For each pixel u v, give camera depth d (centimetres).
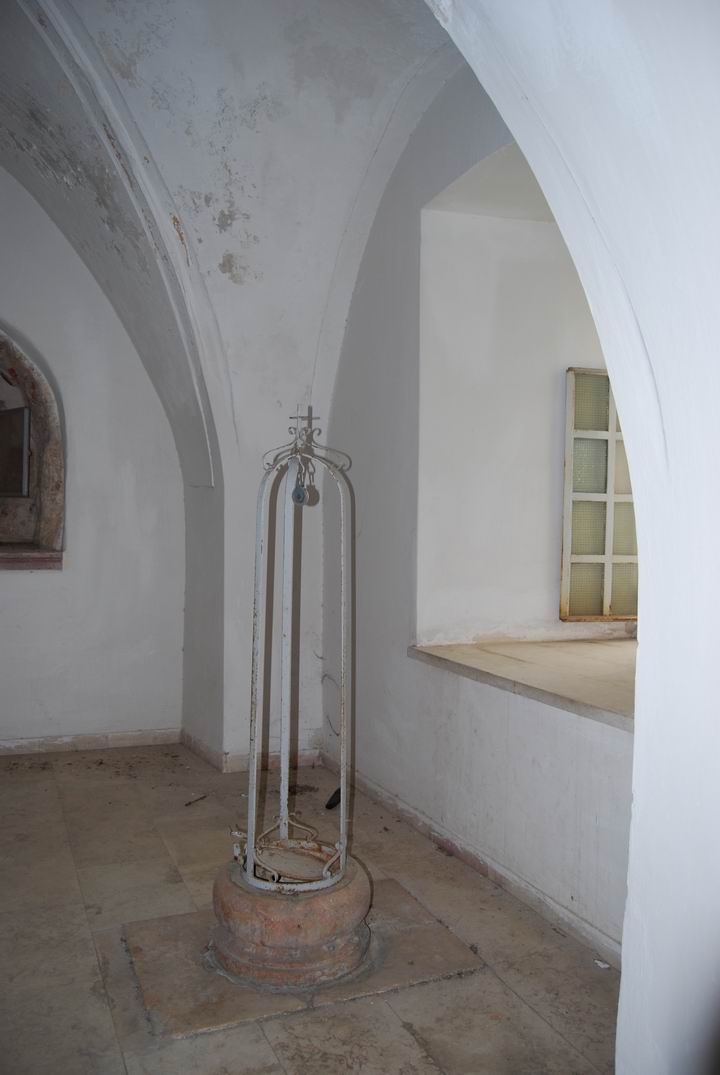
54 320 532
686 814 181
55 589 537
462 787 376
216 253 448
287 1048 240
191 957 286
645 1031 193
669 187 161
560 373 443
